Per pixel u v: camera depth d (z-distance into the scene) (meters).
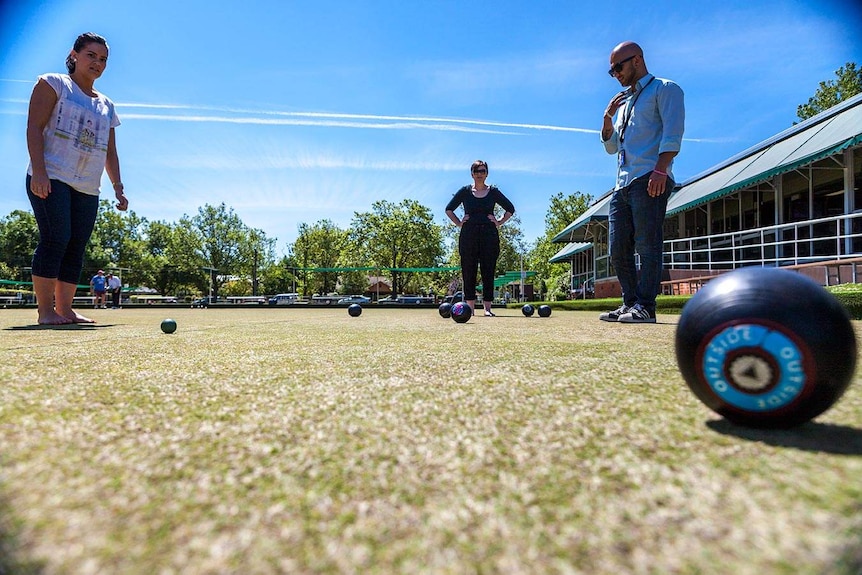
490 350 2.96
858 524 0.75
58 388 1.80
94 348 3.11
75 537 0.72
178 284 69.50
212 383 1.91
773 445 1.13
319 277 69.94
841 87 29.86
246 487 0.91
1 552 0.68
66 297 5.55
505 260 66.06
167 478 0.95
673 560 0.66
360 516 0.80
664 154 4.97
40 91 4.60
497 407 1.52
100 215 66.25
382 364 2.40
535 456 1.07
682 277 14.99
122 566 0.65
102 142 5.14
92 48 4.91
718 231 16.97
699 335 1.31
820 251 12.90
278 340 3.67
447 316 7.84
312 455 1.08
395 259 53.94
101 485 0.91
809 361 1.17
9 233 55.81
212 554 0.69
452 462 1.04
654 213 5.29
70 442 1.16
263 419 1.38
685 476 0.95
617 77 5.40
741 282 1.32
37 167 4.67
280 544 0.71
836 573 0.63
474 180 7.84
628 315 5.58
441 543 0.71
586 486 0.91
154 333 4.36
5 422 1.32
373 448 1.13
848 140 9.68
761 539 0.71
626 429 1.27
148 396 1.67
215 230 69.00
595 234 22.17
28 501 0.84
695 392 1.35
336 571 0.65
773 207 14.47
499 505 0.83
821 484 0.90
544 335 4.07
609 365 2.35
